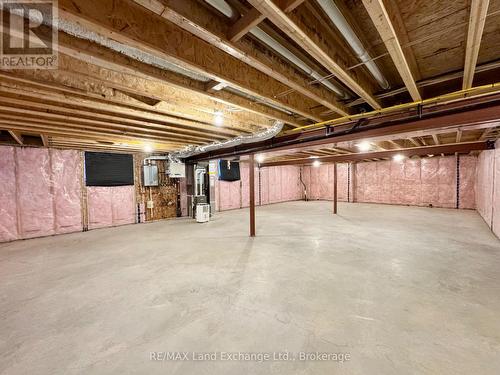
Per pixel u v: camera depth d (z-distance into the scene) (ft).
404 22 5.26
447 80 7.98
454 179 27.40
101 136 13.85
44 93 7.08
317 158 26.00
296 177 41.29
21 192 16.06
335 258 11.02
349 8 4.91
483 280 8.43
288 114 10.87
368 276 8.94
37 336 5.75
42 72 6.38
